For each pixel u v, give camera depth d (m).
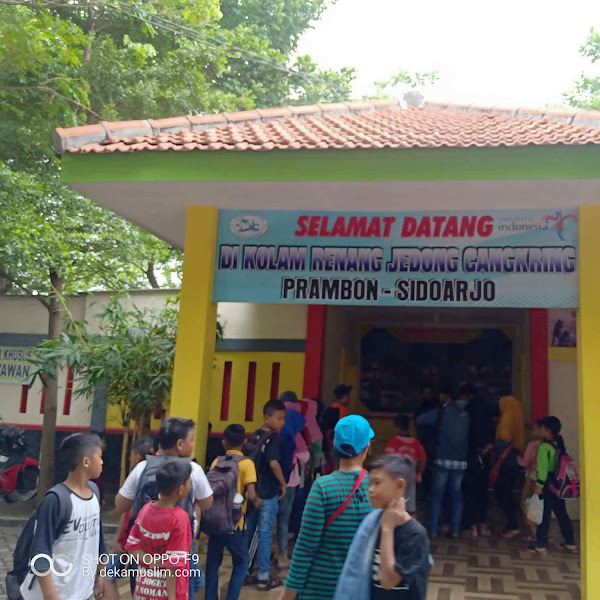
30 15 10.34
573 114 7.91
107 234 12.27
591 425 5.92
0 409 11.68
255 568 6.62
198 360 6.73
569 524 7.66
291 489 6.80
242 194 6.57
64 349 8.67
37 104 11.57
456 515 8.05
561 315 9.73
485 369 13.61
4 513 9.95
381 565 2.94
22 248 10.12
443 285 6.54
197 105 13.53
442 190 6.11
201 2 11.80
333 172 6.02
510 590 6.24
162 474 3.80
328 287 6.74
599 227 6.25
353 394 13.02
